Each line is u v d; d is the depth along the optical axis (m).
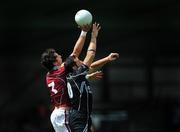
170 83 79.88
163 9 69.38
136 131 63.62
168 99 75.94
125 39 75.56
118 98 77.56
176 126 64.69
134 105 69.88
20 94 76.88
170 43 78.12
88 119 24.62
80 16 24.81
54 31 71.38
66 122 24.52
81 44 25.22
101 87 77.12
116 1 66.88
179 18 71.81
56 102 24.88
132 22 72.25
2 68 76.94
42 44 74.19
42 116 62.50
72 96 24.56
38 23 69.69
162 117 66.00
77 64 24.84
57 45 73.25
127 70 78.75
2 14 67.00
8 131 62.75
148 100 74.88
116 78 78.31
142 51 78.81
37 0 64.81
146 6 68.56
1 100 76.56
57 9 67.06
